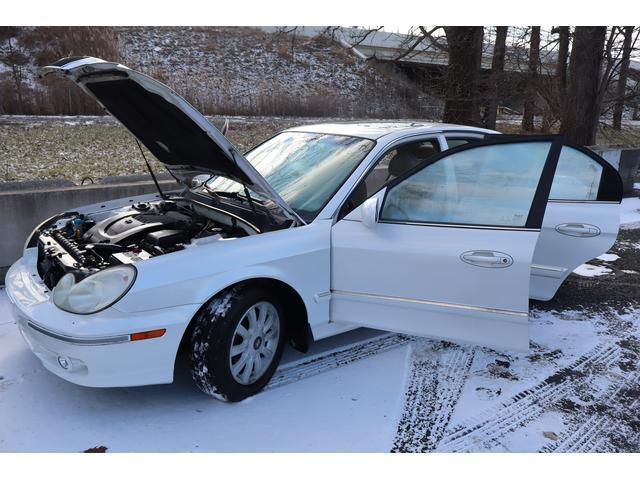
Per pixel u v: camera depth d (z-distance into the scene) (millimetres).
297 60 32969
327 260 3303
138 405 3016
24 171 9922
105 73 2848
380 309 3223
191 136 3125
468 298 2959
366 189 3637
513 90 12023
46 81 20734
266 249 3025
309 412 2973
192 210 3812
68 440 2693
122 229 3381
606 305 4777
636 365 3648
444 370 3494
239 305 2887
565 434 2846
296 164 3848
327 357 3617
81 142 13898
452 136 4121
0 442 2662
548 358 3719
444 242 3021
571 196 4293
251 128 18641
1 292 4598
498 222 2955
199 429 2803
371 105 23578
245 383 3037
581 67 12047
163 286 2678
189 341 3092
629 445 2771
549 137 2936
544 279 4270
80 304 2641
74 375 2697
